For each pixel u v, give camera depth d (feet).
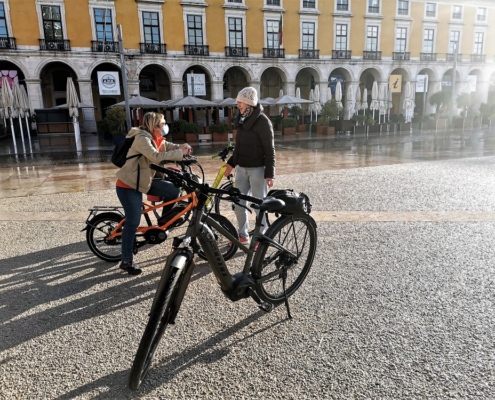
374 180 26.48
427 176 27.53
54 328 9.07
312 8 105.70
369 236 14.99
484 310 9.52
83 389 7.04
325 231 15.65
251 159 13.56
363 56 113.39
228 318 9.34
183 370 7.50
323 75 110.22
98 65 93.09
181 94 97.19
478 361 7.61
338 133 76.07
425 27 119.14
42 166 38.06
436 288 10.71
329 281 11.23
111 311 9.82
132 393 6.91
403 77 123.03
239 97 13.09
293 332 8.71
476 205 19.29
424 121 94.32
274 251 9.55
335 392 6.84
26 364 7.77
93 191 24.75
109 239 12.55
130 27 90.33
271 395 6.80
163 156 11.08
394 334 8.55
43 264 12.81
